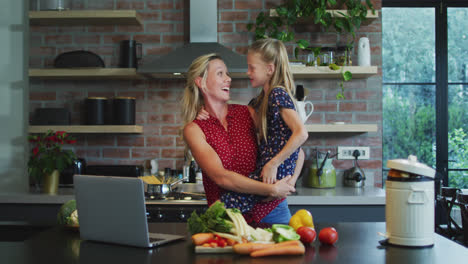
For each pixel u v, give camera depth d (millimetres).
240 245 1400
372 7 3801
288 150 1844
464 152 4699
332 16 3826
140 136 4039
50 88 4055
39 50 4039
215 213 1492
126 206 1524
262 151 2012
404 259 1371
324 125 3734
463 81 4711
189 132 1988
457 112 4711
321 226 1913
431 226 1540
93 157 4043
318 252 1455
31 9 4012
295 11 3770
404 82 4711
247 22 4023
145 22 4051
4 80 3854
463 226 3029
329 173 3809
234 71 3523
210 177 1905
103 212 1581
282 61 2055
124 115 3811
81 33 4051
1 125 3830
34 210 3398
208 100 2035
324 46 4023
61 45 4047
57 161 3498
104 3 4055
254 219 1976
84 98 4055
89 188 1600
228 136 2035
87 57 3811
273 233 1470
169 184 3387
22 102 3904
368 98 4012
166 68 3605
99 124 3822
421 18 4715
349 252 1456
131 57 3865
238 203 1939
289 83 2066
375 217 3330
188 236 1723
